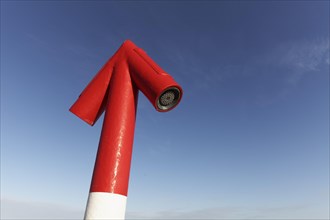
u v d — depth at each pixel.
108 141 5.97
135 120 6.70
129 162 6.02
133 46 7.47
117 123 6.24
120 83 6.88
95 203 5.31
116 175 5.61
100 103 7.52
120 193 5.52
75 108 7.48
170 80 6.48
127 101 6.65
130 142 6.21
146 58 7.01
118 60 7.38
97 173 5.64
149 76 6.58
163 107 6.92
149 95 6.61
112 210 5.29
